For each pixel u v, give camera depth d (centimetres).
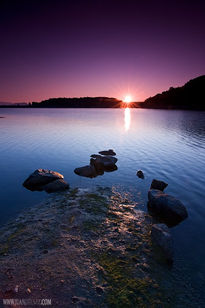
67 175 1822
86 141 3581
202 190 1486
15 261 705
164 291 618
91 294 583
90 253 768
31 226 960
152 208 1169
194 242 895
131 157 2448
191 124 6750
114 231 933
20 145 3219
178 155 2531
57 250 774
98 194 1388
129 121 8244
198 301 590
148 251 799
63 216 1057
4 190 1488
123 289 611
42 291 579
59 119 9475
